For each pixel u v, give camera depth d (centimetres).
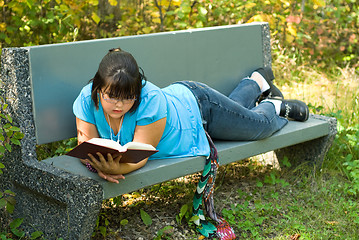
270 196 348
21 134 270
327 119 372
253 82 374
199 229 296
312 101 528
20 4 446
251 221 312
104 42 302
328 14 703
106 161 246
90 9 554
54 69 281
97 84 252
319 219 320
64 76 285
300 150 387
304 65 658
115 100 248
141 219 309
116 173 252
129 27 552
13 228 285
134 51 319
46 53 276
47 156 366
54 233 275
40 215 281
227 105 309
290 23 589
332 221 318
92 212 249
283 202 340
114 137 272
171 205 327
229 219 310
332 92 561
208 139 300
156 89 270
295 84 581
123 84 243
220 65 374
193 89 307
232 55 381
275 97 371
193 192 339
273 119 332
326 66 688
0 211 302
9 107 276
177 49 344
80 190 246
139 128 265
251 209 328
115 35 552
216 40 368
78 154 238
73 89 291
